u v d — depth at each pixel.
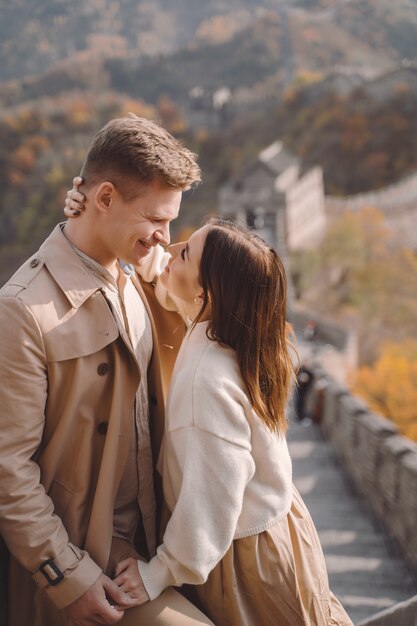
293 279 45.72
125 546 2.22
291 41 139.25
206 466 1.98
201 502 1.96
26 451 1.95
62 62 104.50
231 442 2.00
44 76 100.62
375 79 89.06
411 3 145.00
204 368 2.06
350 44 138.88
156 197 1.99
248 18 149.88
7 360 1.91
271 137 95.81
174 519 1.99
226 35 141.50
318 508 7.73
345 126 84.50
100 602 1.96
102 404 2.09
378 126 83.25
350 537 6.66
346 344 26.69
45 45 103.31
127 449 2.14
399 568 5.79
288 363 2.21
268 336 2.13
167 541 2.00
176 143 2.02
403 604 2.72
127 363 2.12
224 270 2.09
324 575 2.23
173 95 121.75
